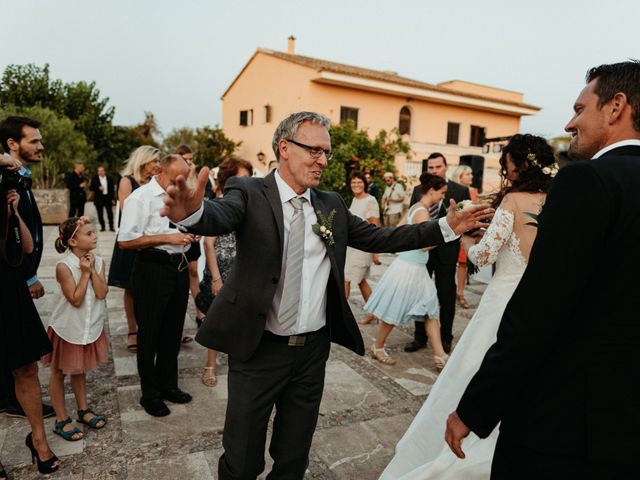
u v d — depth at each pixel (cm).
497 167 2144
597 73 133
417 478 213
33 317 235
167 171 293
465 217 189
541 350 114
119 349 413
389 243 201
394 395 345
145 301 291
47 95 2389
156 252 290
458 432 134
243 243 181
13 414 297
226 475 188
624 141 124
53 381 271
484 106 2066
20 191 272
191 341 441
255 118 2072
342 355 421
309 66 1698
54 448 263
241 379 187
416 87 1858
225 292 186
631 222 108
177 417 302
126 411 307
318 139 178
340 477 249
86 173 1989
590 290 113
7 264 224
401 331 500
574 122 135
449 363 245
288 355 187
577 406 113
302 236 186
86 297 274
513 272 241
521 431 122
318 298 191
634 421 109
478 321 241
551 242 112
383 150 1486
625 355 109
